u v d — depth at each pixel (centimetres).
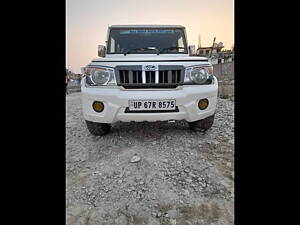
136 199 218
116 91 293
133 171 259
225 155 294
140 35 405
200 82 302
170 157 287
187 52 402
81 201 217
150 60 301
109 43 400
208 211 203
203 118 310
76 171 267
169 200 215
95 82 299
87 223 193
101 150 312
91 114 303
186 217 197
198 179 245
